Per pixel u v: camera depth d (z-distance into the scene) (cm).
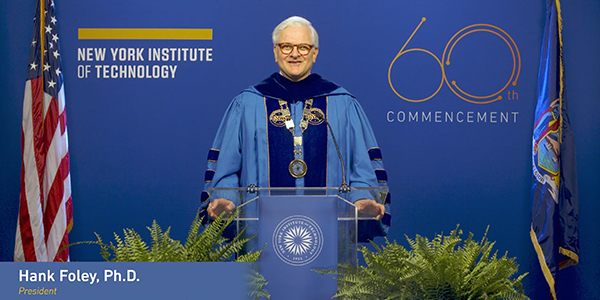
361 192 247
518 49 528
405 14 527
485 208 528
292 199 203
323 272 195
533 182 512
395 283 195
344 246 210
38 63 505
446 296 195
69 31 518
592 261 527
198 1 523
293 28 482
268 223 202
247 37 524
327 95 483
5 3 520
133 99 520
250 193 237
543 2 526
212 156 493
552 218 498
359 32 526
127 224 519
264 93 481
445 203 528
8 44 520
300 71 480
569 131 509
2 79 519
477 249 211
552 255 496
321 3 525
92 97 519
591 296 527
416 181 527
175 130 522
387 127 526
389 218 453
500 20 528
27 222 493
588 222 527
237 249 210
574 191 505
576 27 529
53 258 495
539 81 520
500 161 529
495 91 528
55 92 505
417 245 213
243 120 474
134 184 519
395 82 527
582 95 529
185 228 520
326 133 466
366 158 471
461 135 529
